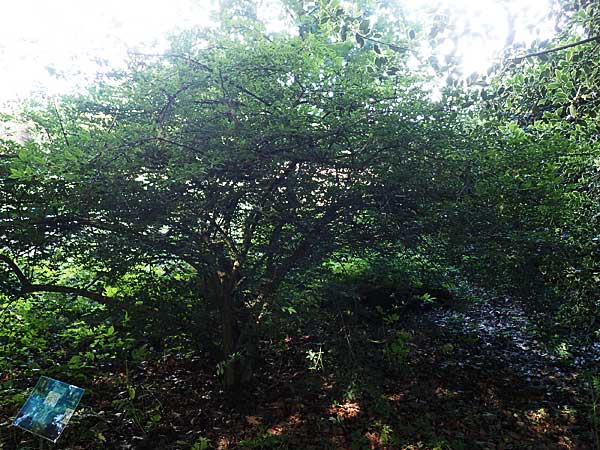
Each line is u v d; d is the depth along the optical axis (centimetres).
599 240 402
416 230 372
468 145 371
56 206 311
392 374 467
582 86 380
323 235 383
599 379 383
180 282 423
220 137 335
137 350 404
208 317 422
